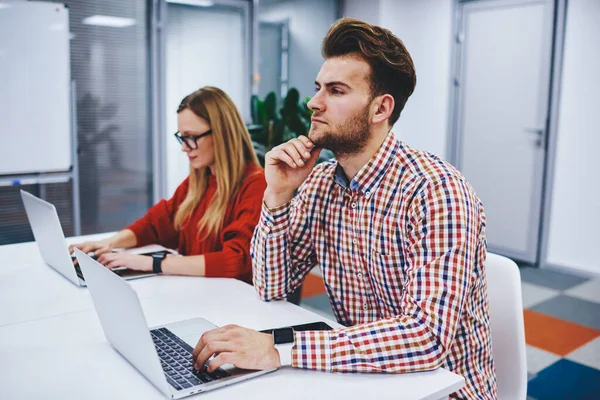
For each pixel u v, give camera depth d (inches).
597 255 154.4
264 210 53.4
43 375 39.1
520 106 168.1
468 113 183.8
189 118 70.9
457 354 45.1
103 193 175.6
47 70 152.9
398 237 46.1
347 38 44.4
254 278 56.4
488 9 173.6
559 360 104.3
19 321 49.6
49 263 66.7
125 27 172.7
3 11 144.3
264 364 39.1
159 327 47.1
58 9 152.1
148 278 63.1
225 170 71.0
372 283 49.4
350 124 45.1
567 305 135.0
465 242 41.5
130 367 40.4
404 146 48.3
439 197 42.9
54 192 166.2
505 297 51.5
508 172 173.9
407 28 199.6
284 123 162.9
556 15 156.1
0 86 146.5
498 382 51.7
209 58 190.1
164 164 185.3
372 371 39.2
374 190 47.3
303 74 214.5
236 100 198.7
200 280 62.6
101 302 40.8
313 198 53.6
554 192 162.4
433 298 40.1
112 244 75.0
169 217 80.4
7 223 161.3
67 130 158.7
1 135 148.3
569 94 155.3
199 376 38.1
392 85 45.3
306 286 148.3
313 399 35.6
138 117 179.3
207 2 186.7
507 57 170.1
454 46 184.5
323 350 39.5
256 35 197.8
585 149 153.6
